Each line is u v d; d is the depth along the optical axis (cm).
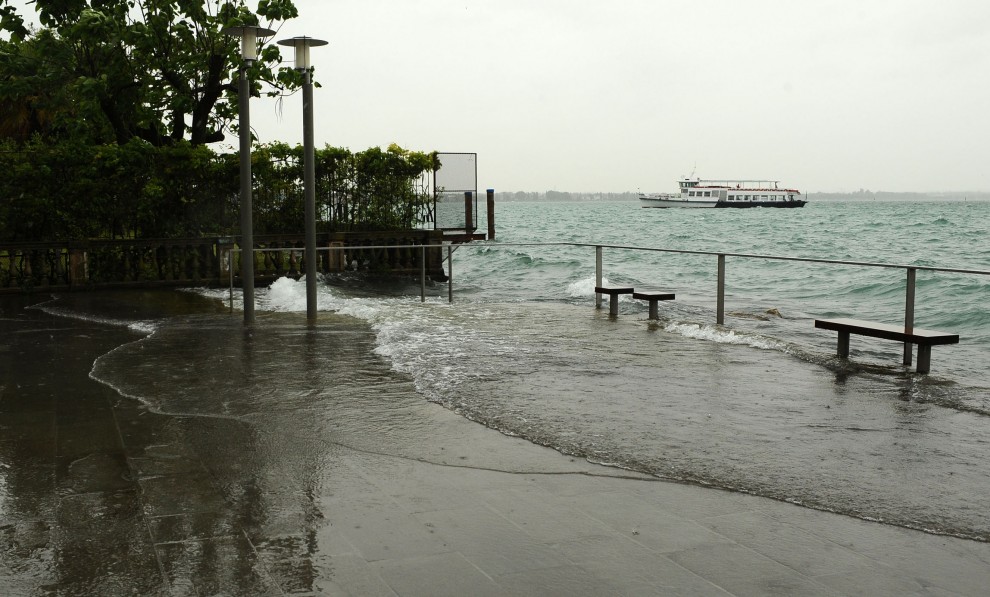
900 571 334
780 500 418
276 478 450
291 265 1736
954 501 416
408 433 539
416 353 823
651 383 688
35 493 425
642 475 456
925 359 727
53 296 1452
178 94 1969
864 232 5369
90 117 1811
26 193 1545
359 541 363
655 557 347
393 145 1911
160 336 945
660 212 13575
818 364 774
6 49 1906
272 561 342
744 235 5175
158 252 1648
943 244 4006
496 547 356
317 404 616
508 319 1077
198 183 1708
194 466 471
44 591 314
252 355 820
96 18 1677
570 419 572
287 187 1795
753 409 602
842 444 515
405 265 1912
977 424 562
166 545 358
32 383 696
